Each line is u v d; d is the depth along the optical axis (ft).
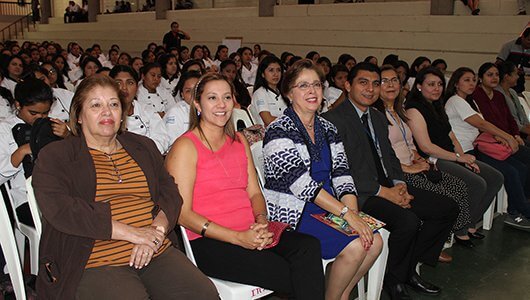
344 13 30.96
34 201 6.62
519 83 18.90
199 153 7.01
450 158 11.46
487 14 26.20
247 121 12.57
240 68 25.34
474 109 13.20
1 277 8.62
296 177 7.52
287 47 33.81
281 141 7.65
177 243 7.00
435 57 26.68
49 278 5.94
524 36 19.61
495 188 11.80
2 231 6.74
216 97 7.06
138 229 6.04
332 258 7.45
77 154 6.16
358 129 9.15
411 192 9.78
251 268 6.73
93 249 5.96
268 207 7.84
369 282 8.43
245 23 36.37
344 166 8.27
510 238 12.09
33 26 58.34
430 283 9.43
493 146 12.76
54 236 5.93
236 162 7.32
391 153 9.71
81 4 58.90
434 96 11.44
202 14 40.47
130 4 50.67
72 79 22.35
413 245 8.71
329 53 31.40
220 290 6.81
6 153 8.61
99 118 6.16
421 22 27.17
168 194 6.61
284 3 36.52
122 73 10.83
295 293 6.70
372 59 21.13
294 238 6.86
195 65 14.84
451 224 9.48
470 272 10.26
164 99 16.46
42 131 7.64
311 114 8.00
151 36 43.91
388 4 28.86
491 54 24.79
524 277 10.10
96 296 5.70
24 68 15.74
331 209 7.56
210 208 7.04
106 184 6.19
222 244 6.90
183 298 6.07
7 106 12.43
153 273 6.24
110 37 47.78
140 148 6.68
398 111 11.31
